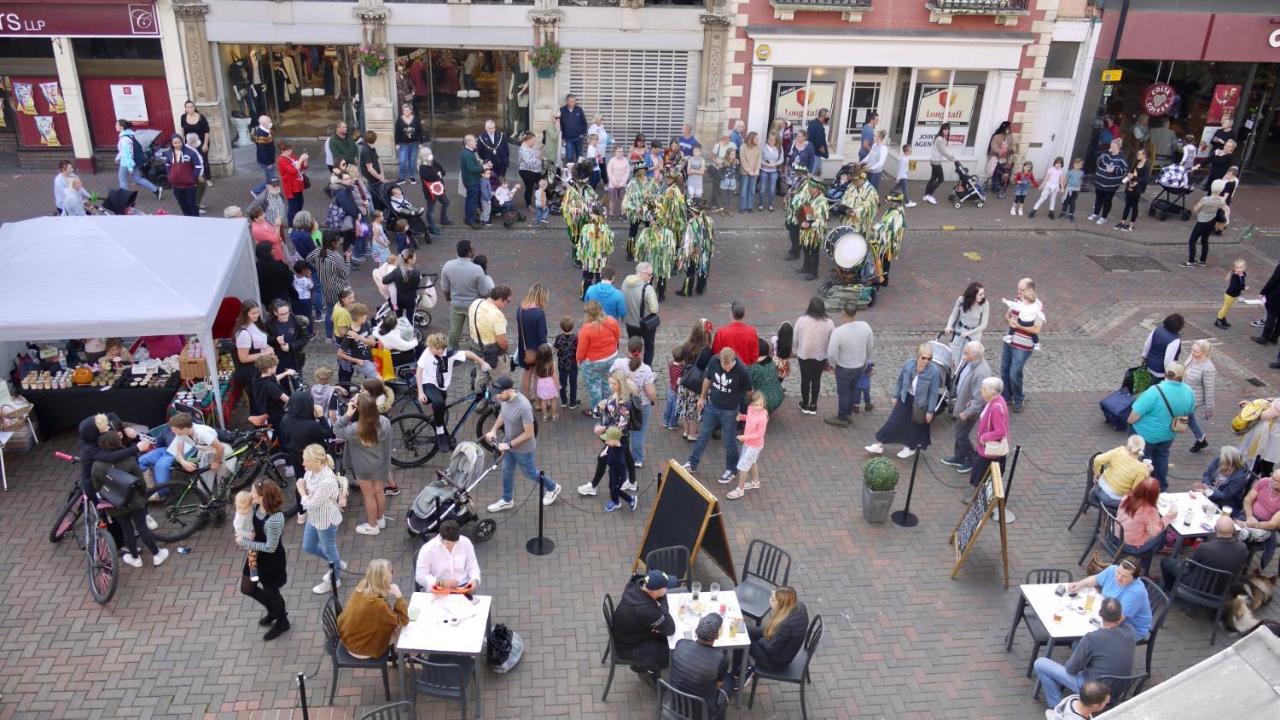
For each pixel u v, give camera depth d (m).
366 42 21.53
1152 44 23.11
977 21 22.67
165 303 11.12
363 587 8.13
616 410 10.90
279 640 9.23
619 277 17.88
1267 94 24.75
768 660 8.38
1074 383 14.88
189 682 8.71
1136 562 9.17
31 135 21.20
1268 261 19.91
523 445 10.60
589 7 21.91
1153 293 18.20
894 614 9.94
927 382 11.81
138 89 21.00
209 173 21.31
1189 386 12.28
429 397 11.83
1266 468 11.27
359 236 17.45
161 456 10.59
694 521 9.85
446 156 23.33
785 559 10.64
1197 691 5.59
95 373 12.12
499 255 18.53
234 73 21.73
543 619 9.62
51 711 8.35
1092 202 23.22
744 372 11.37
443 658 8.45
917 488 12.06
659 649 8.43
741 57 22.44
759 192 22.17
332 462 10.03
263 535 8.66
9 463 11.67
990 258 19.59
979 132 23.89
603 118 23.19
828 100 23.45
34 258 11.30
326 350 14.70
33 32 19.92
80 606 9.55
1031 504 11.89
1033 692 9.03
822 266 19.03
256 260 14.15
